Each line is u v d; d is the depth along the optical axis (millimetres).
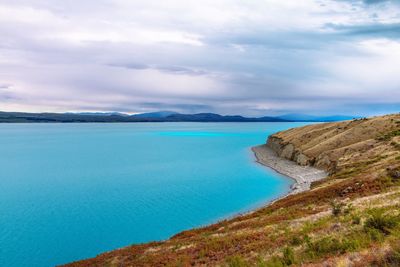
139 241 52344
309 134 137625
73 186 93375
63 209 70125
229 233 29844
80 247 50344
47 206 72500
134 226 59031
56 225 60031
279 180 91250
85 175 111375
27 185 95312
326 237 16609
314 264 12023
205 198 77062
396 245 10086
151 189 88062
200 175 108625
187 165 132125
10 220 62938
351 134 109250
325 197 39125
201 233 36938
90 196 81125
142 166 131000
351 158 81250
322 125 153250
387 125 106750
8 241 52562
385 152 73625
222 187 88625
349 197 35000
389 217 15469
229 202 72375
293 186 80438
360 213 21594
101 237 54219
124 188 89938
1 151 192500
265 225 29797
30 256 46969
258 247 20891
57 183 97875
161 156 163250
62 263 44812
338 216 24219
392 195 28188
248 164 129375
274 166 116438
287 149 133875
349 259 11016
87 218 63938
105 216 65000
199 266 20641
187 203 72938
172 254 25688
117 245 50969
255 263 16844
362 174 48781
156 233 55562
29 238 53812
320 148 109000
